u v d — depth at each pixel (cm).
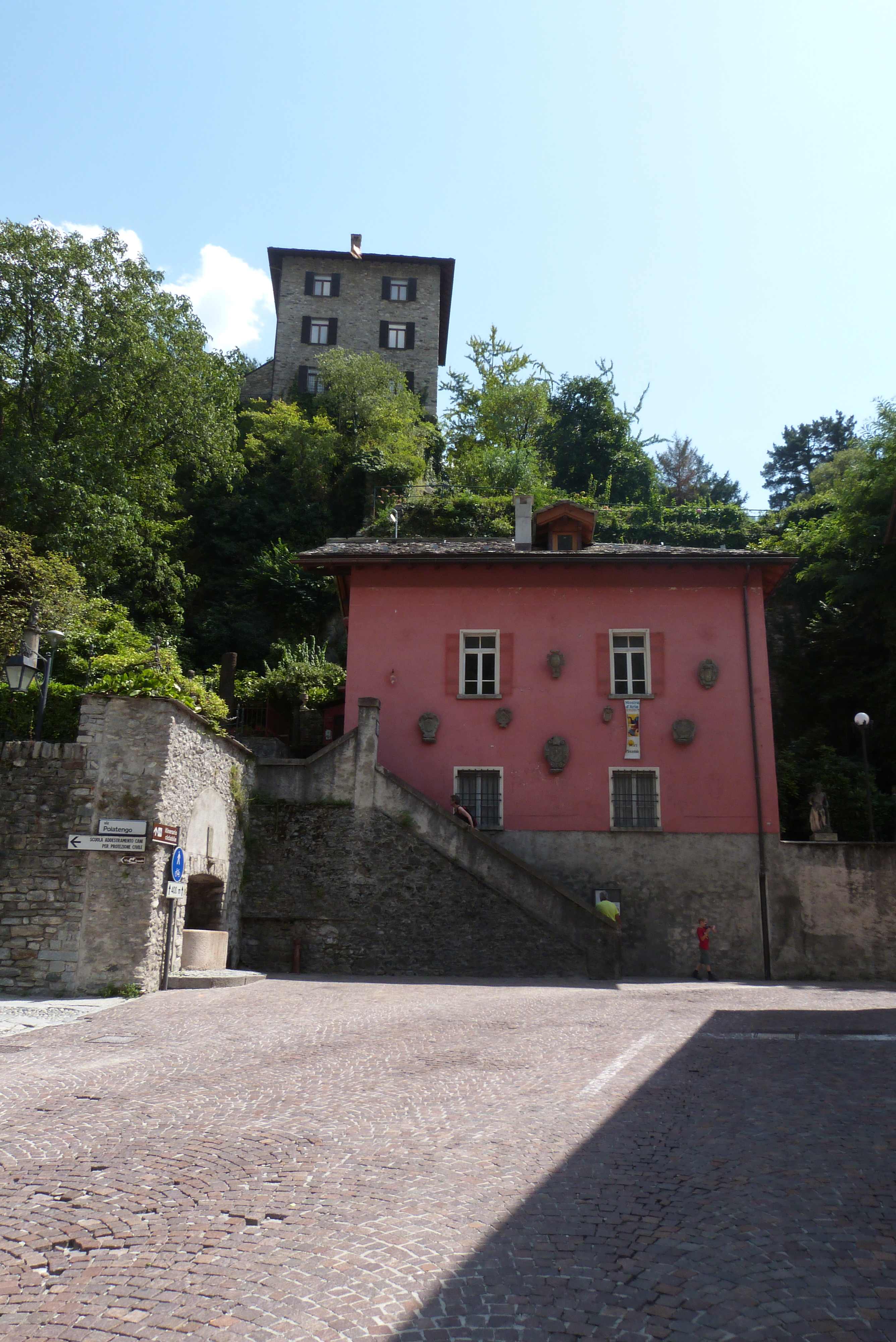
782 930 2206
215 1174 577
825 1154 596
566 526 2636
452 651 2434
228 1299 409
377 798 2053
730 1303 398
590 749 2352
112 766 1554
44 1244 473
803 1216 493
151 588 3928
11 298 3391
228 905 1939
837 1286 412
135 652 2497
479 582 2475
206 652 4047
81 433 3597
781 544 4066
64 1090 797
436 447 5500
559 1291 411
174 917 1587
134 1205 525
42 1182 564
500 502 4372
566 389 6025
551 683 2398
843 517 3431
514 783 2339
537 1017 1185
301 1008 1303
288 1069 876
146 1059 929
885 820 2789
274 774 2092
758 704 2364
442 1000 1390
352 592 2486
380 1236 474
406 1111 721
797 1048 955
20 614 2283
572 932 1948
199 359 3934
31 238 3391
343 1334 377
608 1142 632
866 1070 846
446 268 6219
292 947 2003
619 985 1759
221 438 4056
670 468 7381
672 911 2238
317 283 6078
